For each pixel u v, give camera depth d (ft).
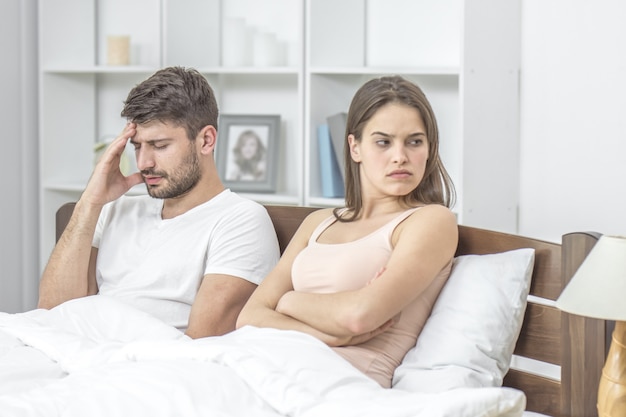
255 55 12.24
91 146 13.91
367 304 6.37
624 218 10.00
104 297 7.72
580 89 10.20
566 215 10.39
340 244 7.07
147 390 5.53
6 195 13.32
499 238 7.13
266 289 7.27
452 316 6.64
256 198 11.85
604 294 5.27
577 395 6.51
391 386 6.66
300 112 11.37
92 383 5.75
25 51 13.43
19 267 13.56
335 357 6.08
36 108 13.65
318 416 5.36
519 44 10.59
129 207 8.66
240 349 5.96
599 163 10.12
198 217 8.23
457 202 10.27
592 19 10.06
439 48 11.39
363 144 7.13
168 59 12.25
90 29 13.76
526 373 6.90
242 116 12.31
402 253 6.59
